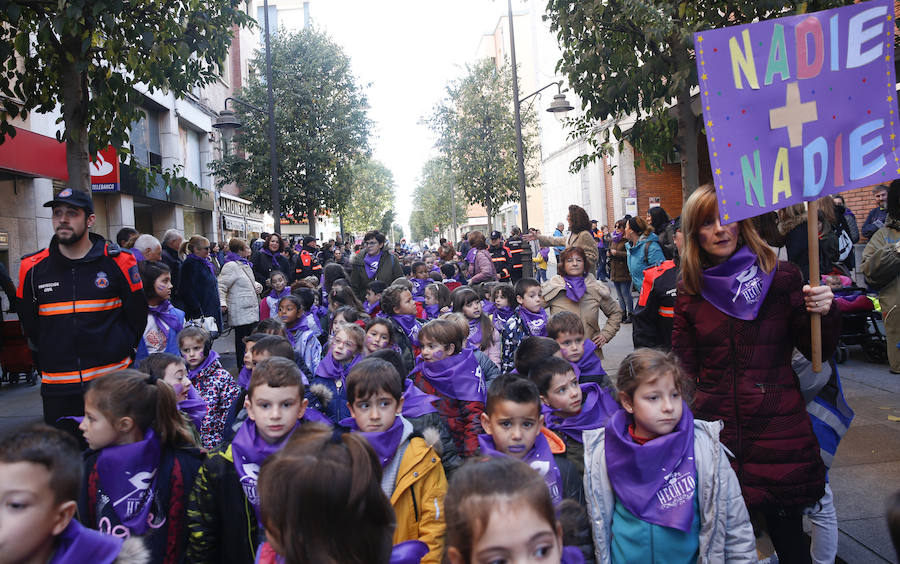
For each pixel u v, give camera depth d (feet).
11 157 33.45
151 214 69.10
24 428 6.34
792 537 9.73
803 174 9.71
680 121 22.89
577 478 9.80
